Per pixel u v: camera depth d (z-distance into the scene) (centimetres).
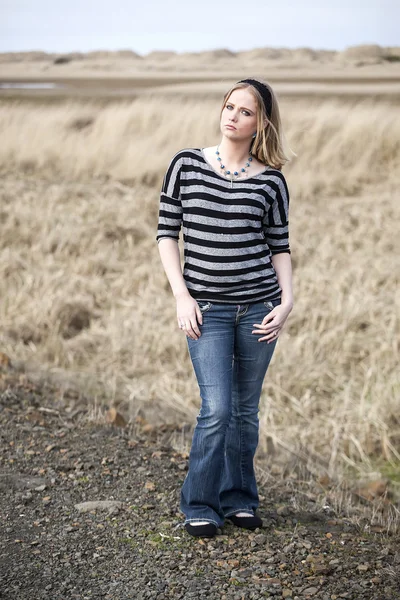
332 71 10469
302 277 745
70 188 1110
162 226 293
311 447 473
